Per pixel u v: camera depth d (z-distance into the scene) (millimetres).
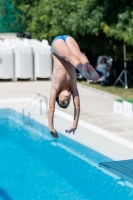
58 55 6496
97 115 13656
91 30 16531
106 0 15914
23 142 11789
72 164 10180
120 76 17734
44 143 11656
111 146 11094
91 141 11492
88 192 8766
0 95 16516
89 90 17250
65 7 17422
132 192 8711
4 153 11008
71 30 17578
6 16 24516
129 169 9461
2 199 8500
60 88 6754
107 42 19328
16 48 18766
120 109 13758
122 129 12266
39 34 20469
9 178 9508
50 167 10078
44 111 14547
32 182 9289
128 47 20391
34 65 19094
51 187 9039
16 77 18984
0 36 23828
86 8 16312
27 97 16234
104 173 9578
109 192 8750
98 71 18250
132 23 15227
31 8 22516
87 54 20625
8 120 13680
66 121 13250
